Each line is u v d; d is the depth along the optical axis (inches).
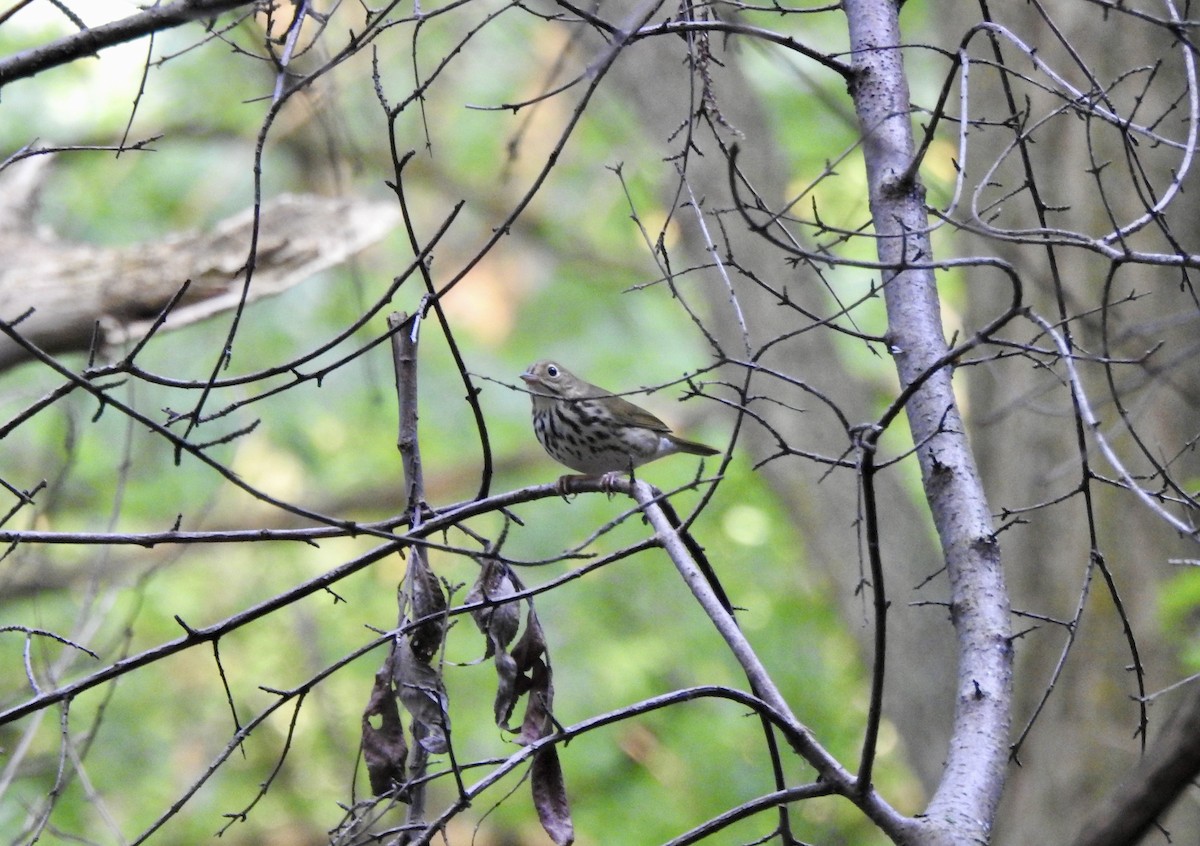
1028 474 441.4
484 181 841.5
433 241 221.1
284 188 730.8
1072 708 429.7
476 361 806.5
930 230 213.9
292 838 661.3
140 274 421.4
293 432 721.6
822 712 681.6
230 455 686.5
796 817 618.5
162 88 728.3
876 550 185.8
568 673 687.1
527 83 820.6
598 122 816.9
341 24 589.3
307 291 726.5
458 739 649.0
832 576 531.2
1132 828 159.2
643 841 622.8
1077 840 162.2
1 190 430.0
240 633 721.6
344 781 669.3
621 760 670.5
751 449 551.2
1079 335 425.4
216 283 430.3
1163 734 160.7
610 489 267.3
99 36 237.6
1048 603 438.0
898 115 254.5
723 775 642.8
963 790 205.2
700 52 236.2
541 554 734.5
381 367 757.3
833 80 705.6
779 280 531.2
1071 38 434.3
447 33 806.5
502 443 791.7
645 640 711.1
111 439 641.6
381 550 237.1
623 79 545.6
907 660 518.0
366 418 781.3
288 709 690.8
